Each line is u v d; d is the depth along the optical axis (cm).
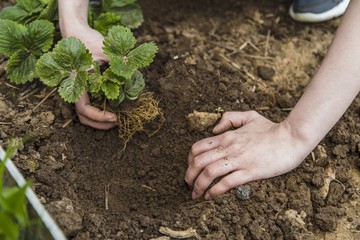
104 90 91
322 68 88
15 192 69
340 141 99
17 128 96
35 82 104
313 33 119
